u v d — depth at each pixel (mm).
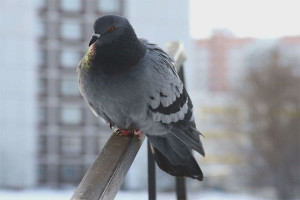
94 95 4348
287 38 83625
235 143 36688
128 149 3625
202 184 40344
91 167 3307
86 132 39031
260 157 35719
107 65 4203
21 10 37906
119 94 4254
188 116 4586
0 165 37438
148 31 40062
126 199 25828
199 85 93188
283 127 35125
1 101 37688
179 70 5332
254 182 36531
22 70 37938
